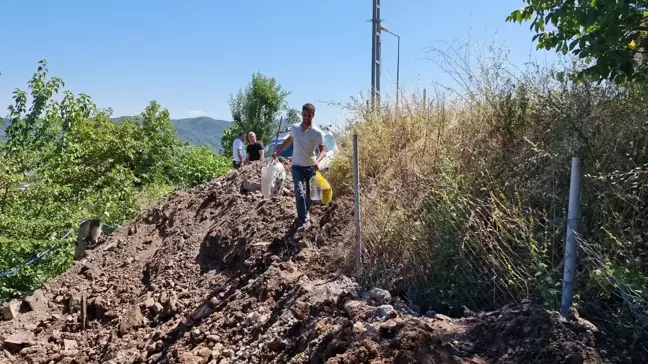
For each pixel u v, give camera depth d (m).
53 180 12.13
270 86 34.62
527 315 3.22
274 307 4.81
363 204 5.74
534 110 5.48
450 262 4.37
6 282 8.87
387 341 3.25
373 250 4.92
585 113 4.72
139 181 16.66
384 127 7.22
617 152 4.36
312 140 6.41
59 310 7.38
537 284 3.74
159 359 5.19
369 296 4.27
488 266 4.20
